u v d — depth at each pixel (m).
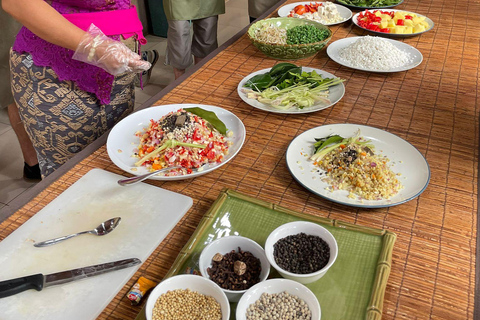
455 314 0.78
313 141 1.24
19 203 1.03
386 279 0.81
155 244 0.91
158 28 4.38
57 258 0.87
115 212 0.99
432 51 1.83
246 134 1.31
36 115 1.51
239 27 4.59
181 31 2.95
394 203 1.00
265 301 0.76
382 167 1.09
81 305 0.77
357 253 0.88
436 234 0.95
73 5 1.41
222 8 3.02
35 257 0.87
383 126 1.34
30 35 1.42
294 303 0.76
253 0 3.28
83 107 1.53
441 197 1.06
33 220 0.96
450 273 0.86
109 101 1.54
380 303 0.77
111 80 1.49
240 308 0.74
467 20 2.14
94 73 1.45
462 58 1.77
